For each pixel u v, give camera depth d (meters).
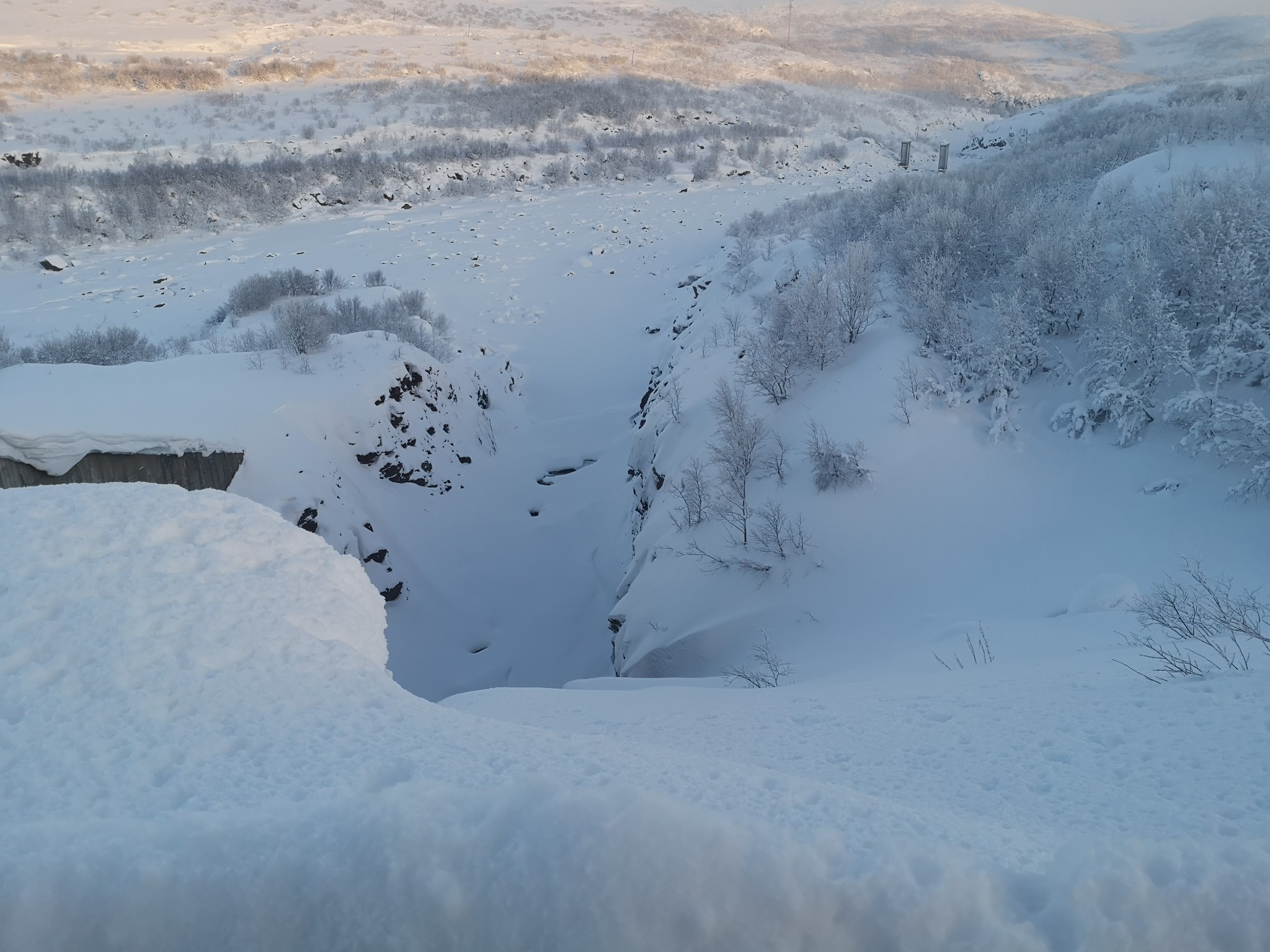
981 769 3.80
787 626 12.45
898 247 19.52
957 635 9.96
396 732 2.74
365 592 4.24
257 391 18.08
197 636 3.28
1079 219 18.11
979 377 15.51
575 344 29.62
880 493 13.77
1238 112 23.05
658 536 15.73
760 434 15.50
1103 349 14.45
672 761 2.56
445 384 22.88
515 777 2.26
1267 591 9.51
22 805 2.18
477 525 20.66
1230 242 13.77
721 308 24.03
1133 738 3.86
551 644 18.31
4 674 2.89
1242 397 13.13
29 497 4.54
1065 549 12.20
